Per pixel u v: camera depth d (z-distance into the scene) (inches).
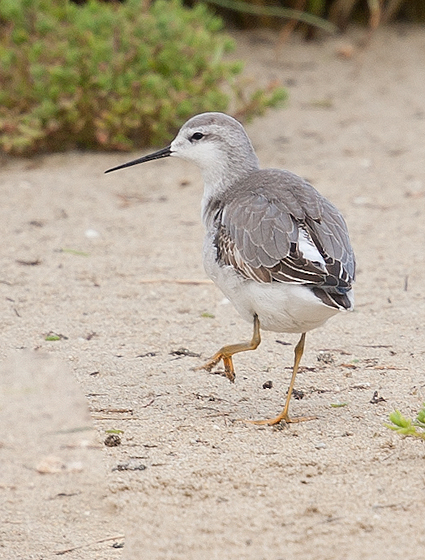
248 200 380.5
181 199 637.9
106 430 363.9
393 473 328.8
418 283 510.3
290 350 438.6
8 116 682.8
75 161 700.7
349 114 802.8
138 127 709.9
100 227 588.1
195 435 359.6
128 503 319.6
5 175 671.1
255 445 350.9
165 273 525.7
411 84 872.9
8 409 406.6
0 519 347.9
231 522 307.7
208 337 451.2
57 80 677.9
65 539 329.7
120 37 703.1
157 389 399.2
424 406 357.1
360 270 528.1
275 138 750.5
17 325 457.7
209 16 780.6
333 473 330.3
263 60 903.1
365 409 376.8
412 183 660.7
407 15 1008.9
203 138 426.0
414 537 296.8
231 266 370.9
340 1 954.1
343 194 639.1
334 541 296.8
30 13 709.3
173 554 295.4
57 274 520.1
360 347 437.4
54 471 373.7
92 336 449.7
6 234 572.7
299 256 348.2
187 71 703.1
